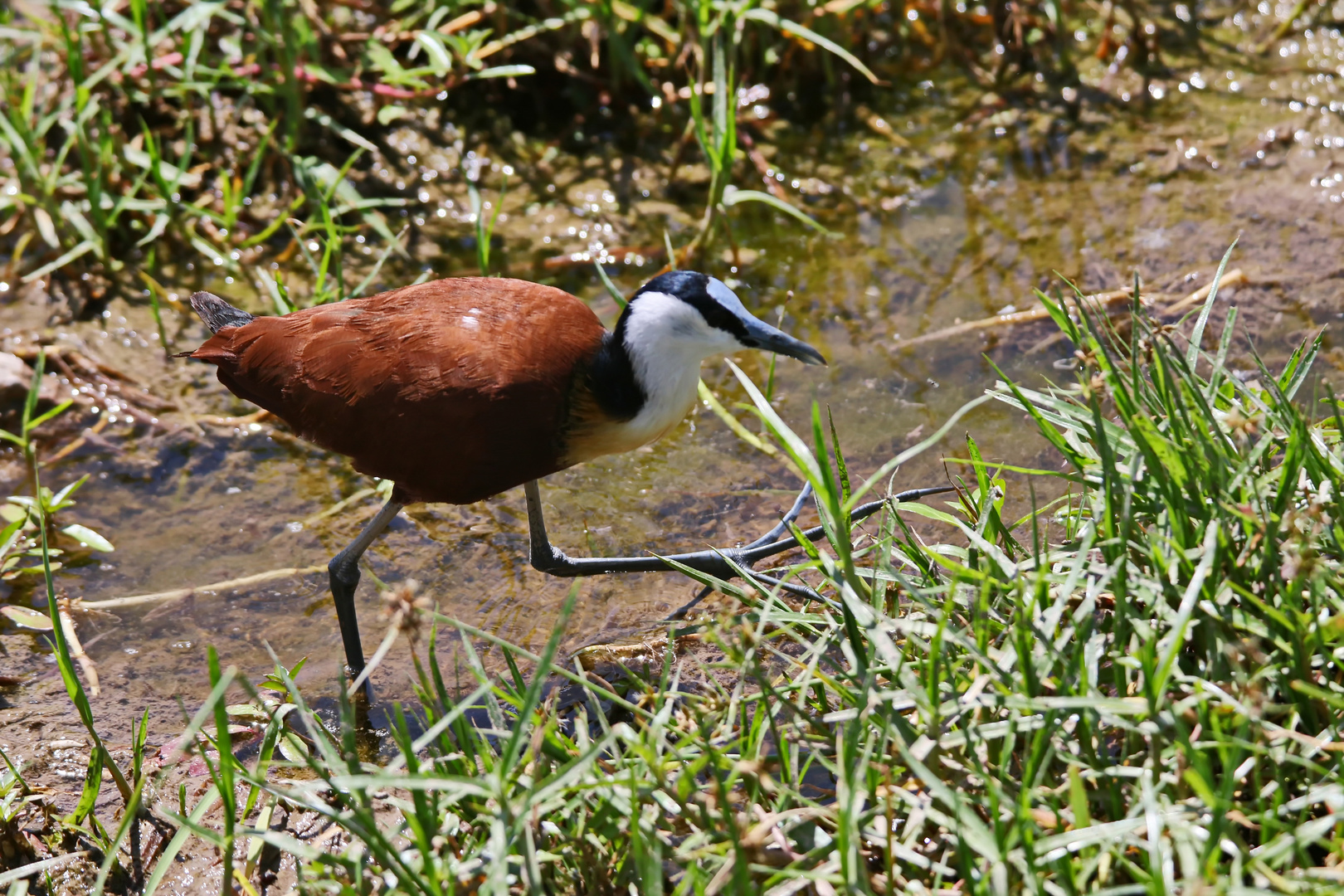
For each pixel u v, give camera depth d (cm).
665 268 1148
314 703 794
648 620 847
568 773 542
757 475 970
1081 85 1305
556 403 773
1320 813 565
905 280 1131
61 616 855
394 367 769
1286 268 1088
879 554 670
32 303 1100
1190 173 1202
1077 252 1136
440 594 884
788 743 621
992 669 576
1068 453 684
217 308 867
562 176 1227
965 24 1359
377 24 1259
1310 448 634
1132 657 580
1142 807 537
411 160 1224
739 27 1223
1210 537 570
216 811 700
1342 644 589
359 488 978
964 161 1244
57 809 708
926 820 572
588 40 1271
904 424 993
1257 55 1320
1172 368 669
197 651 841
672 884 597
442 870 560
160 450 1002
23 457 992
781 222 1193
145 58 1151
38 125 1156
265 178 1188
